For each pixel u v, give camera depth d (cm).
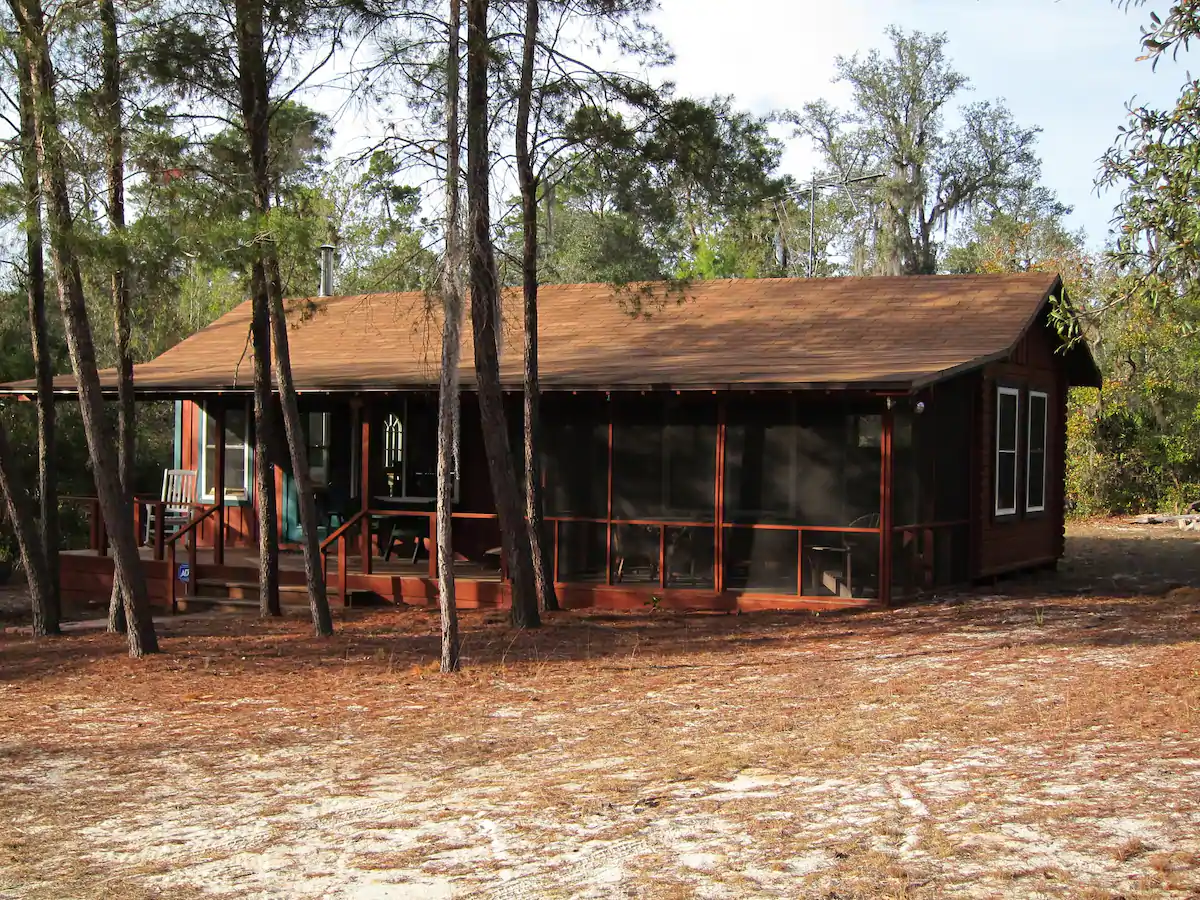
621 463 1652
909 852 550
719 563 1512
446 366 1150
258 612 1688
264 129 1368
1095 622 1280
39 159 1219
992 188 5188
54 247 1198
